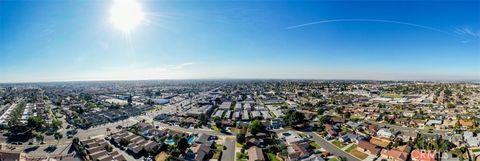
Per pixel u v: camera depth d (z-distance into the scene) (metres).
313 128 143.75
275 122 152.00
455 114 180.75
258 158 94.38
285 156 99.50
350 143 116.19
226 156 101.25
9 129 138.62
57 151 109.75
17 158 96.62
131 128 146.38
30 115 196.62
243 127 138.50
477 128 137.00
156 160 98.56
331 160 96.12
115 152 103.06
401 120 161.75
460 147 103.88
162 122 170.38
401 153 95.00
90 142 116.81
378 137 125.19
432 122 152.88
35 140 126.00
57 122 153.25
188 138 125.06
